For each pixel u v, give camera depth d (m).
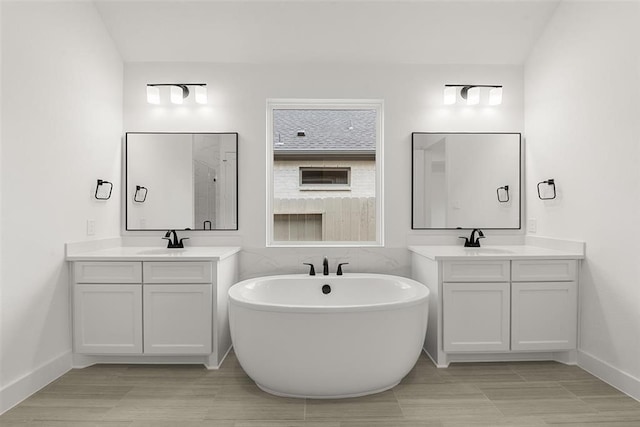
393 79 3.31
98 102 2.92
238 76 3.29
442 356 2.69
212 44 3.16
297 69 3.29
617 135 2.35
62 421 2.00
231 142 3.27
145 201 3.27
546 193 3.04
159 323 2.63
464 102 3.33
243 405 2.16
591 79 2.56
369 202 3.53
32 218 2.28
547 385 2.41
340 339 2.13
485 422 1.99
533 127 3.22
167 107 3.28
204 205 3.28
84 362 2.67
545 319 2.68
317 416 2.05
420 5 2.92
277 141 3.50
